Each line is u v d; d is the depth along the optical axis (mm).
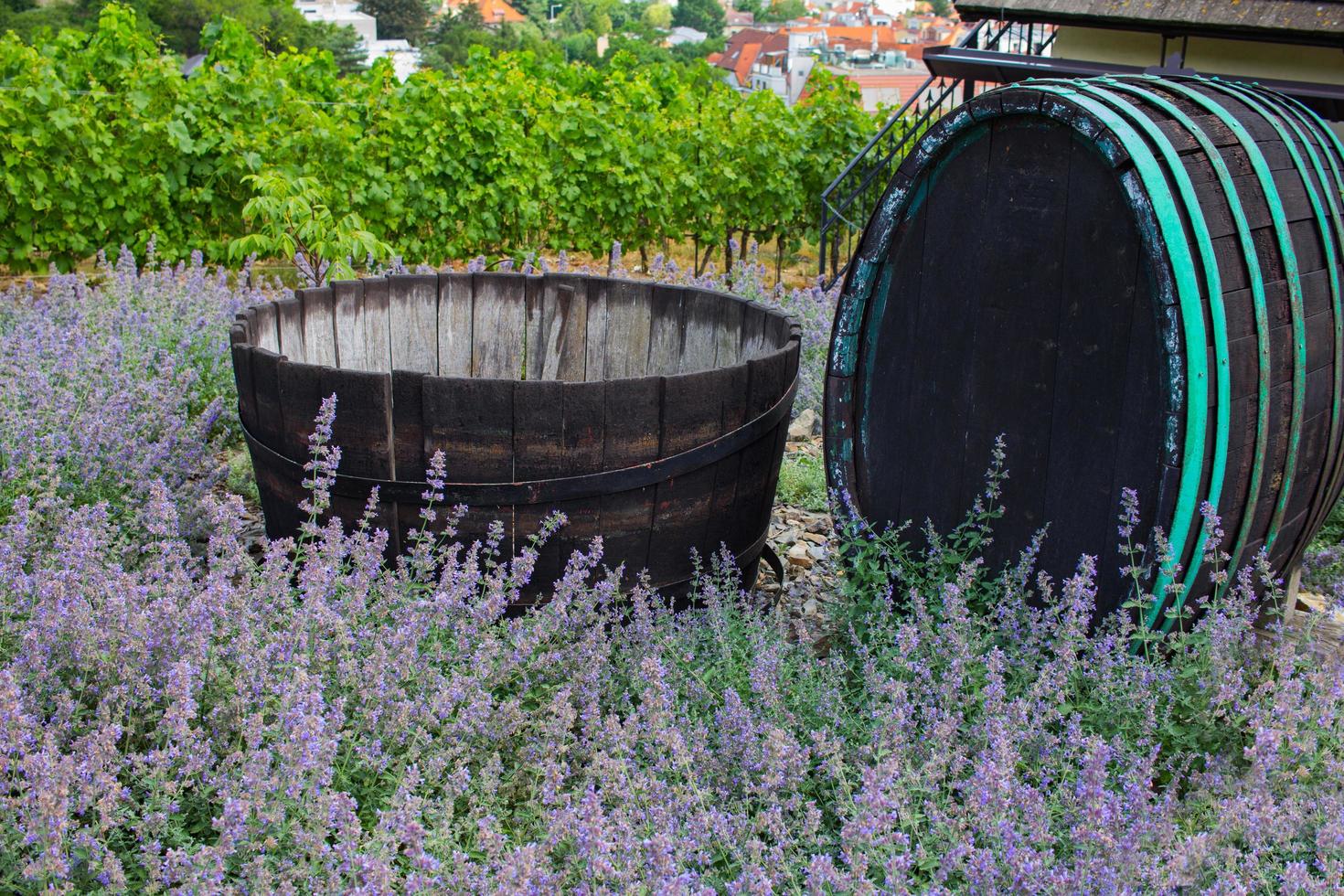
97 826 2518
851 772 3080
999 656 3250
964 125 3738
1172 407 3375
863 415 4219
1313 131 4098
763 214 11656
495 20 126938
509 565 4059
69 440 4711
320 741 2668
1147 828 2674
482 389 3832
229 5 51469
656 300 5375
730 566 4188
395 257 7625
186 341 6570
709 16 148125
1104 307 3586
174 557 3523
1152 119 3504
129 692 2943
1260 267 3520
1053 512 3836
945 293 3939
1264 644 3824
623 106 11195
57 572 3277
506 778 3236
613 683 3586
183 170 9328
